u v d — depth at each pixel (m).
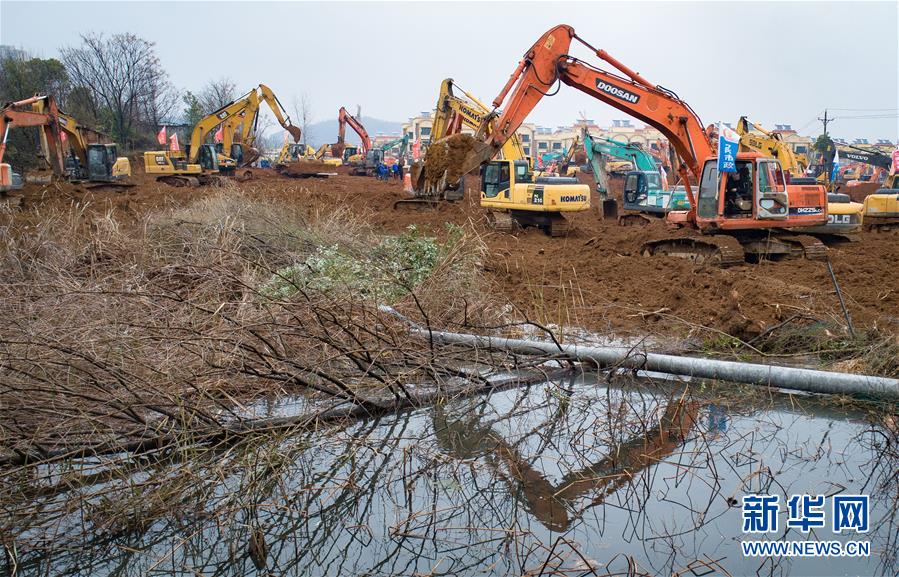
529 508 5.49
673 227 16.84
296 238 11.95
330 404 7.00
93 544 4.95
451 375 7.90
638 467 6.15
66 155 29.62
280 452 5.99
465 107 27.25
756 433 6.75
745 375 7.50
